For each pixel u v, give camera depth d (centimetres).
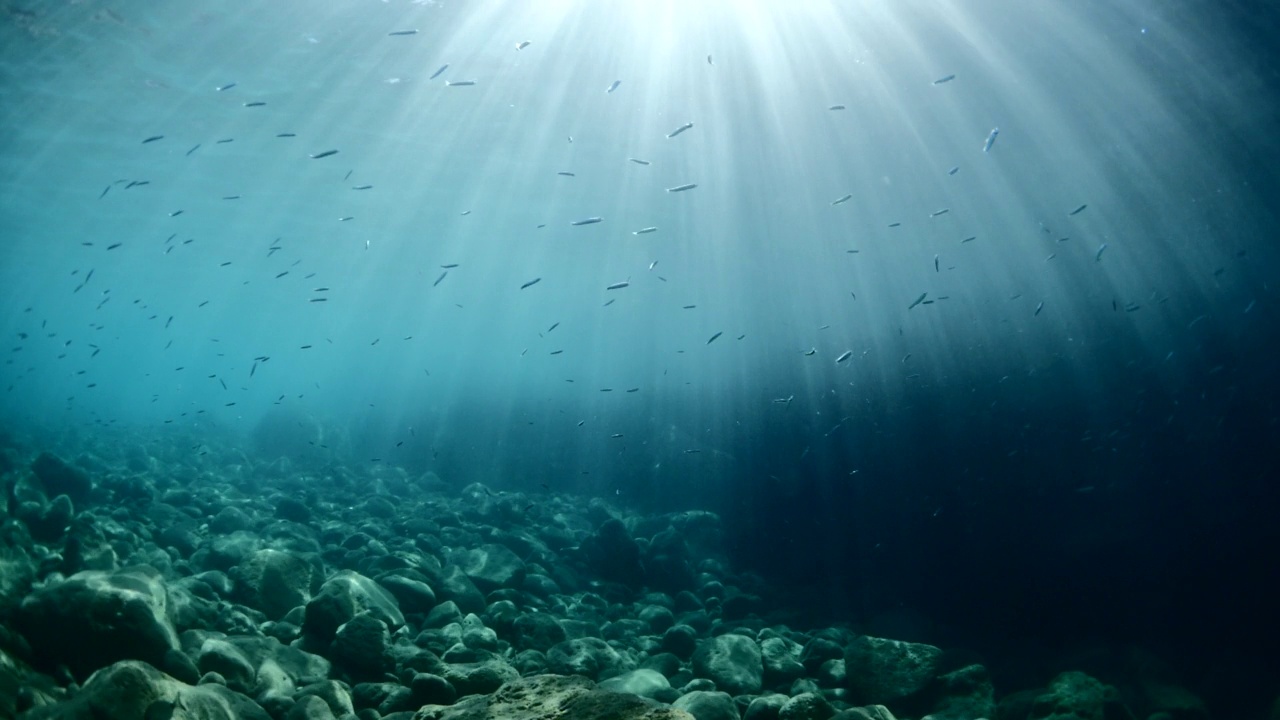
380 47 1570
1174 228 1581
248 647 657
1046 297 1755
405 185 2697
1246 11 1073
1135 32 1219
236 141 2205
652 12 1418
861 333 2228
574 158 2291
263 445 2781
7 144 2245
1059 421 1508
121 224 3331
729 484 2100
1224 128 1360
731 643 866
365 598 802
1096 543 1309
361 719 587
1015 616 1248
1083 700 719
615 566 1355
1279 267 1388
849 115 1750
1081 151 1647
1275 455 1237
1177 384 1420
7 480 1095
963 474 1570
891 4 1298
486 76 1716
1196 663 1021
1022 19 1262
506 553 1173
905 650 839
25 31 1517
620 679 750
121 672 453
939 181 2019
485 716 444
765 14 1388
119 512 1144
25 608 569
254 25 1487
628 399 2769
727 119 1834
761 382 2294
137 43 1572
